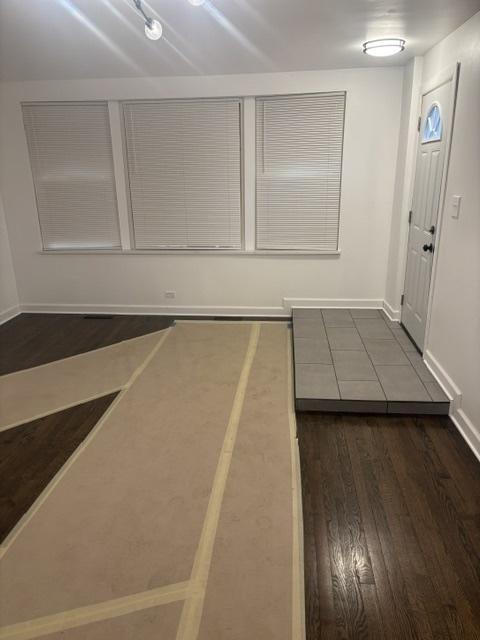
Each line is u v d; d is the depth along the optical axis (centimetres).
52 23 267
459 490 221
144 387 328
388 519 203
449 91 294
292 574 174
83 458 248
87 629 155
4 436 271
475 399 249
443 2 236
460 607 162
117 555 185
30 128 444
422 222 356
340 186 434
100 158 448
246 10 251
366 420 282
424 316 346
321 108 414
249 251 461
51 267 487
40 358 385
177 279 480
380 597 166
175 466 239
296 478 228
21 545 191
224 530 196
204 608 162
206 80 414
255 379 336
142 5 241
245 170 439
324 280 465
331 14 256
